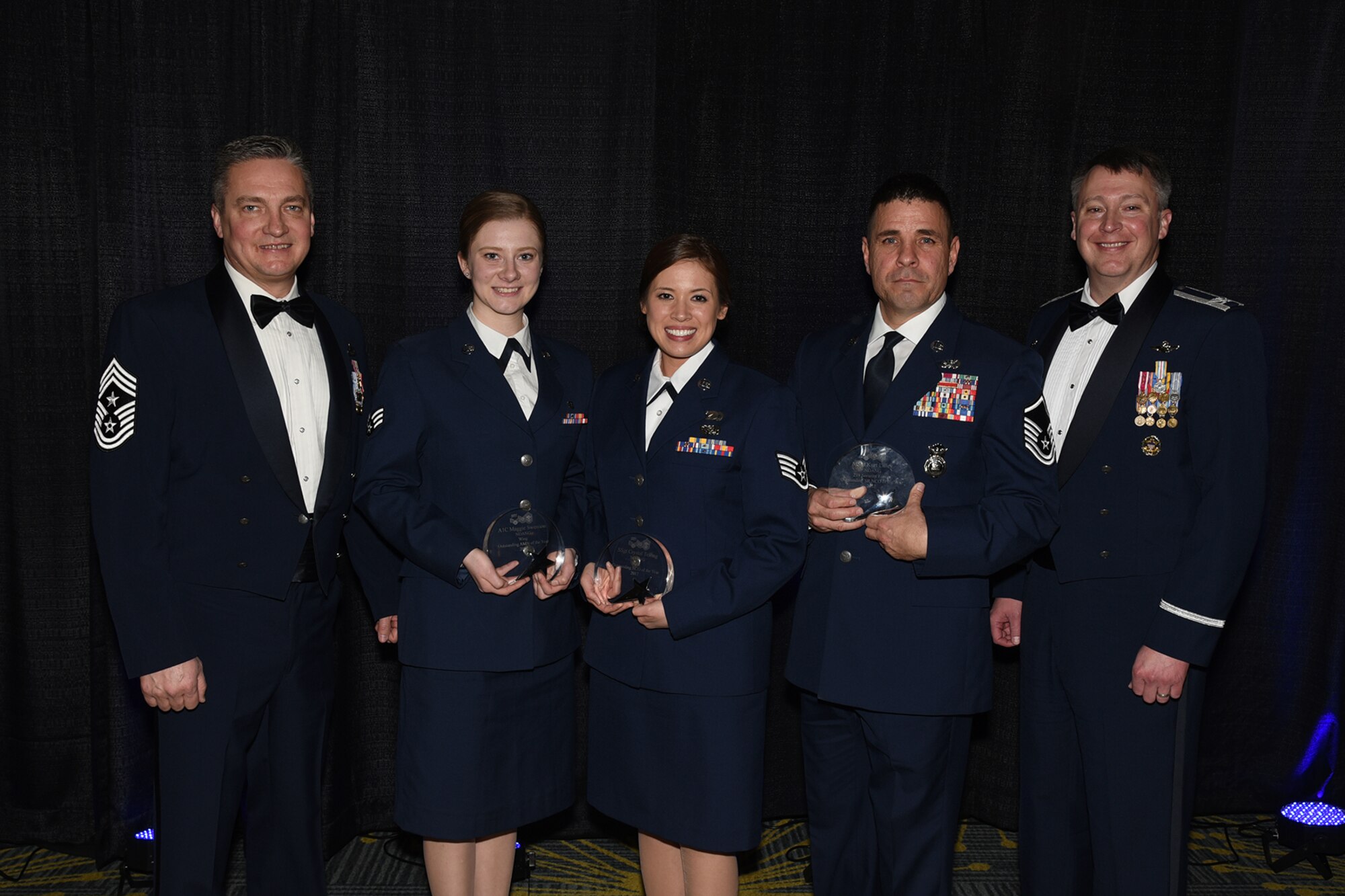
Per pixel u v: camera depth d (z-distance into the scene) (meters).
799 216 3.04
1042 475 2.13
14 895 2.75
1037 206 3.06
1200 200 3.07
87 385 2.91
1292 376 3.17
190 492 2.14
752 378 2.20
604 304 3.01
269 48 2.82
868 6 3.01
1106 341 2.34
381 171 2.91
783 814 3.23
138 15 2.76
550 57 2.94
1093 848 2.35
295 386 2.23
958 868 2.98
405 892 2.81
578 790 3.15
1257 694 3.26
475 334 2.24
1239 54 3.07
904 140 3.04
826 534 2.29
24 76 2.80
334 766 2.98
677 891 2.30
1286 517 3.21
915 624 2.16
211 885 2.16
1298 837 2.95
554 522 2.25
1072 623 2.32
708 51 2.97
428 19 2.89
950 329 2.23
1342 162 3.10
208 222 2.83
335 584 2.35
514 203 2.19
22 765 3.00
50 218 2.85
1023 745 2.48
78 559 2.97
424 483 2.23
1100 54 3.03
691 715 2.14
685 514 2.14
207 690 2.14
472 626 2.17
